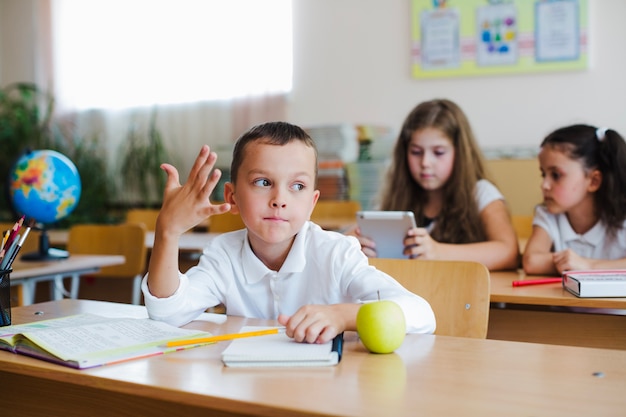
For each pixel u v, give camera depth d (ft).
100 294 10.89
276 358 2.74
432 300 4.50
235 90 15.66
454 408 2.21
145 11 16.42
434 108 6.94
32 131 15.97
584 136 6.03
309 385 2.47
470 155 6.90
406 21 13.97
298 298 3.95
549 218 6.34
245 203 3.56
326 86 14.78
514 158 12.63
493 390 2.40
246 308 4.06
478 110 13.46
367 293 3.70
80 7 17.02
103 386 2.60
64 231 13.07
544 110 13.04
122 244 9.34
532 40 12.98
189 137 16.20
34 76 17.79
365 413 2.16
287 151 3.51
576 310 4.89
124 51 16.67
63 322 3.47
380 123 14.29
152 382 2.53
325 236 3.99
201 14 15.89
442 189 7.06
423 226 7.11
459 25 13.44
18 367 2.83
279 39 15.19
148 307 3.63
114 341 3.04
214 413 3.16
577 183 6.03
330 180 13.60
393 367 2.72
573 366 2.73
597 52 12.67
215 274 4.06
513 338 5.54
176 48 16.19
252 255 3.97
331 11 14.65
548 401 2.28
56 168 7.97
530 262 5.96
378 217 5.69
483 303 4.37
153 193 16.35
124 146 16.75
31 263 7.52
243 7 15.48
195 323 3.73
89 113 17.12
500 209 6.75
